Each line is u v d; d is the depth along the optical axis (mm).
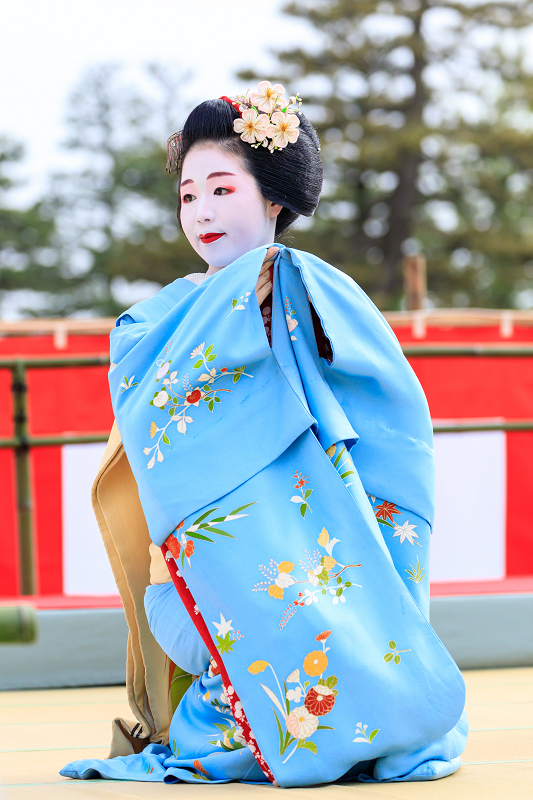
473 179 32594
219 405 3275
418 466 3441
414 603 3170
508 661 6770
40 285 36312
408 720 3064
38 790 3025
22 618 1723
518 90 32125
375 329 3484
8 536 10297
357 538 3170
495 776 3172
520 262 32094
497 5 31281
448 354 8172
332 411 3326
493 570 10922
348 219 33438
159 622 3555
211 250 3834
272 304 3506
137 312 3680
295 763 2971
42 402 10234
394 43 31625
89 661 6277
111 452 3730
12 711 5184
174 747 3404
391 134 31172
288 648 3021
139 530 3836
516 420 10773
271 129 3781
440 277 32344
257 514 3152
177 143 3971
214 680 3344
